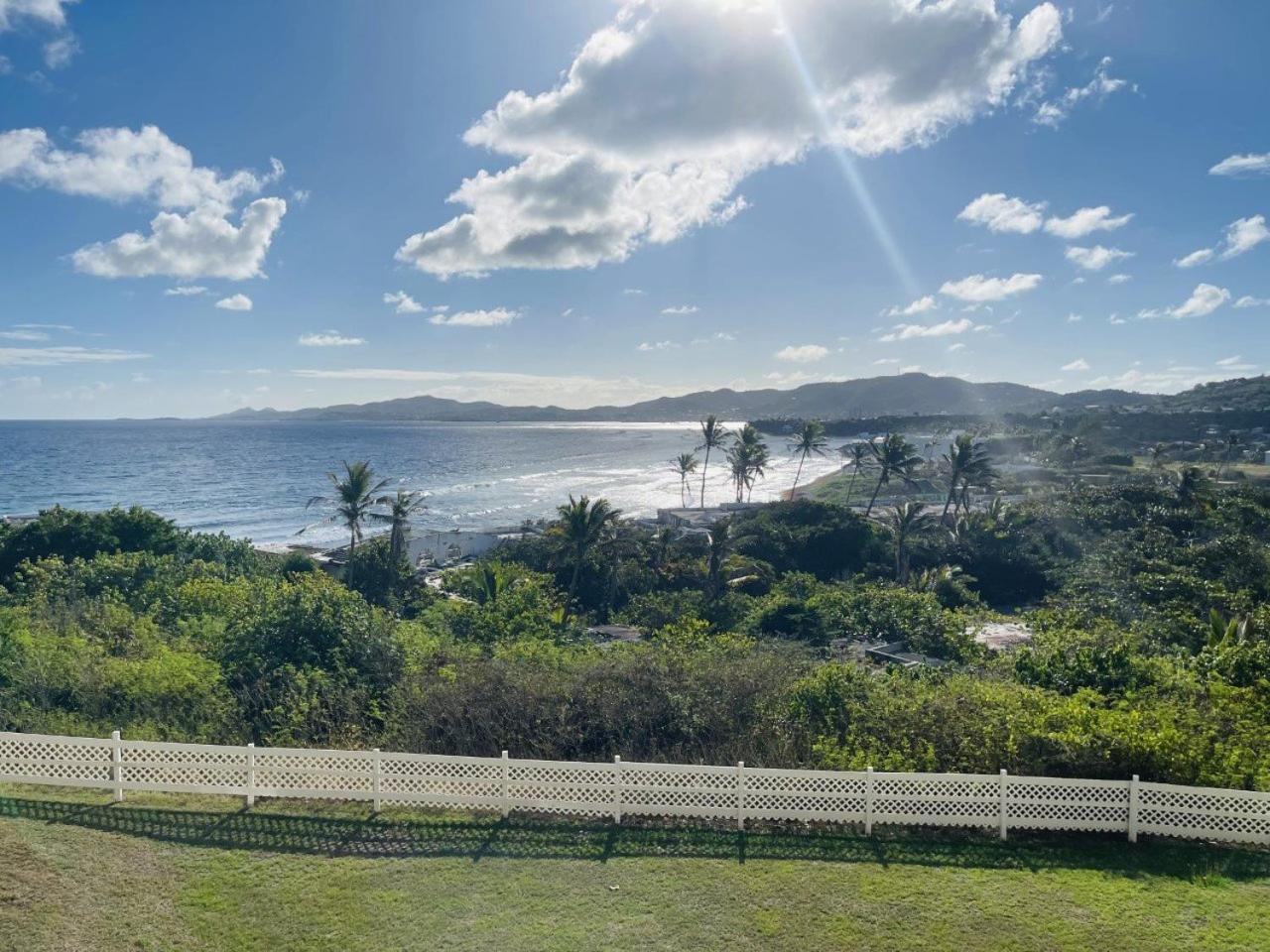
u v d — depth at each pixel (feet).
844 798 31.17
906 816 30.89
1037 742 33.53
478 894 26.32
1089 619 93.04
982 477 214.90
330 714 40.11
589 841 29.91
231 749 31.68
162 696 40.70
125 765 31.81
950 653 90.02
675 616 119.03
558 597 122.31
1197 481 197.06
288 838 29.43
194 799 32.09
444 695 38.78
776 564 179.42
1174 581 108.99
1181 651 63.77
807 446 358.43
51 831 28.68
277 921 24.59
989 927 25.30
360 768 31.71
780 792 31.24
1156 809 30.94
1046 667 52.31
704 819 31.68
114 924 23.88
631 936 24.43
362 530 266.16
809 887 27.27
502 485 429.38
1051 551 172.04
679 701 38.01
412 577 144.25
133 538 126.72
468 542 212.64
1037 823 30.89
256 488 385.70
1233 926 25.59
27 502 316.60
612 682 39.45
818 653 82.28
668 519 257.55
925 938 24.71
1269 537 149.89
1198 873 28.68
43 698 39.78
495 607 82.38
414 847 29.14
